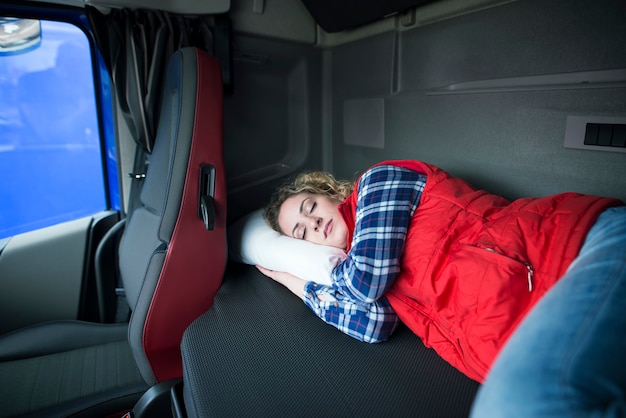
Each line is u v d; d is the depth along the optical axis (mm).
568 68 1169
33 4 1461
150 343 1276
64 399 1215
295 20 1946
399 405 877
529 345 569
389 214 1126
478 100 1427
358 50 1917
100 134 1802
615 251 681
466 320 913
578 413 464
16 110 1623
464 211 1086
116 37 1565
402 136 1759
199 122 1210
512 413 502
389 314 1115
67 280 1747
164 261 1227
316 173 1615
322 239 1405
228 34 1754
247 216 1770
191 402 949
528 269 863
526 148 1312
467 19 1421
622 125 1079
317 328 1174
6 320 1648
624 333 532
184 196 1205
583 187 1190
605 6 1075
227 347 1093
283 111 2092
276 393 926
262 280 1485
